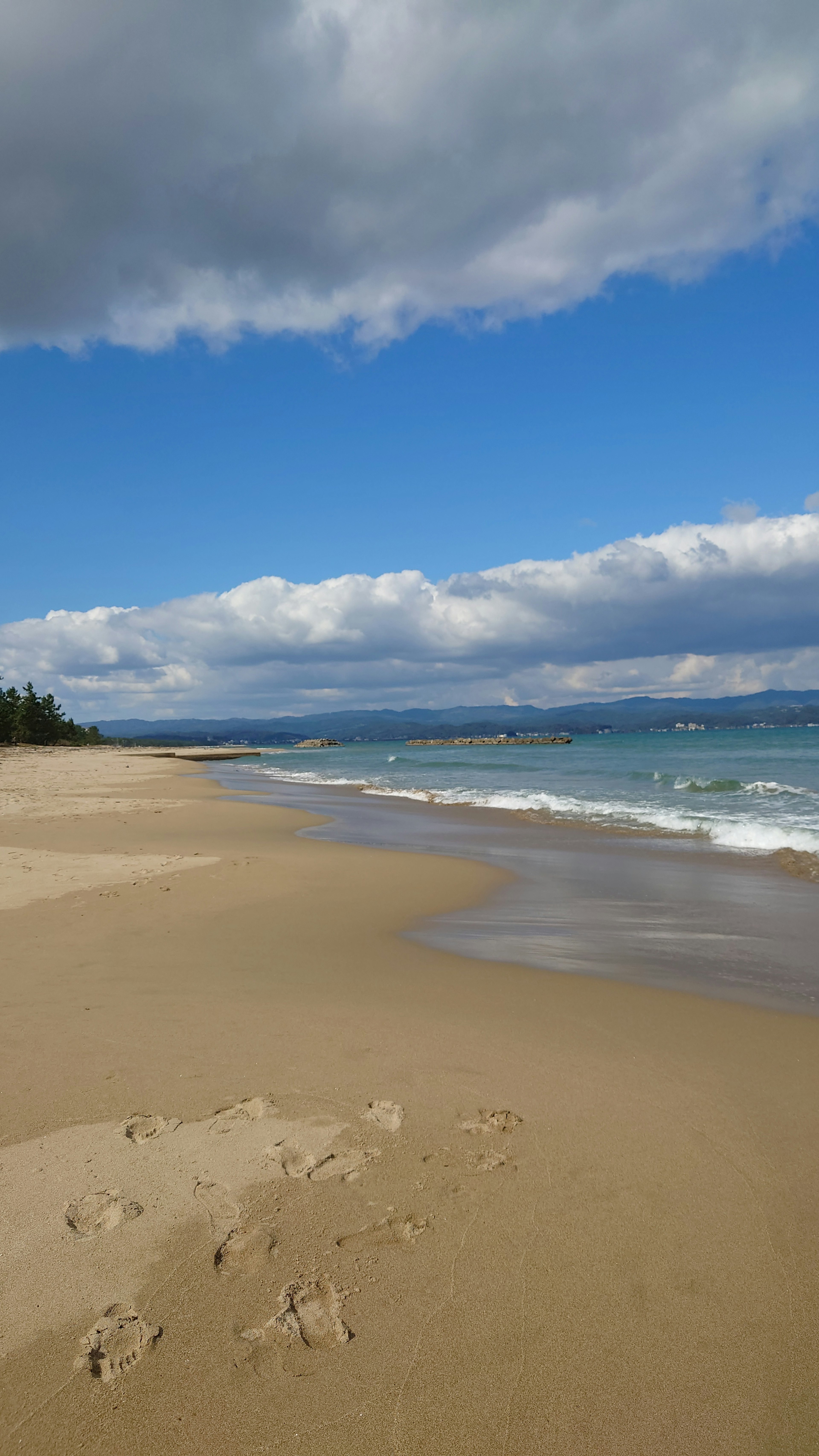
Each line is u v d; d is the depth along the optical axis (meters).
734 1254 2.73
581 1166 3.31
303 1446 2.00
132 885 9.34
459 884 10.19
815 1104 3.93
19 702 91.75
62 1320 2.39
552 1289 2.55
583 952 7.04
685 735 121.31
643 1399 2.15
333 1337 2.35
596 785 27.19
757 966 6.57
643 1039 4.85
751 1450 2.00
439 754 69.38
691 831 15.16
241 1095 3.92
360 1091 4.00
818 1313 2.46
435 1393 2.16
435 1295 2.52
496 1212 2.96
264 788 30.22
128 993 5.50
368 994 5.66
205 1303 2.47
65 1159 3.27
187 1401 2.12
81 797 23.30
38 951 6.55
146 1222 2.86
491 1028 5.00
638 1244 2.78
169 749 101.56
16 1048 4.46
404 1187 3.12
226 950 6.77
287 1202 3.00
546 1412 2.11
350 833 15.69
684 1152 3.44
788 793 21.77
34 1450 1.96
